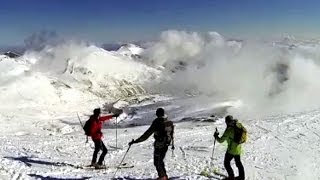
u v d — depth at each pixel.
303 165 20.72
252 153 23.03
